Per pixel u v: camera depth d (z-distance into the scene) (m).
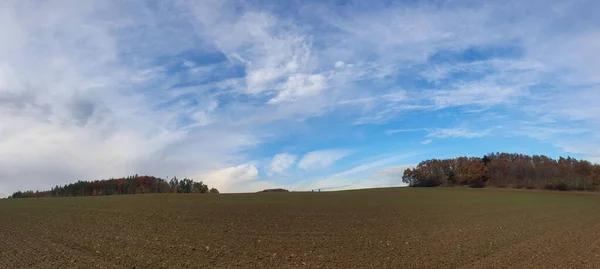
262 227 22.55
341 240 19.20
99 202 36.06
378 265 14.70
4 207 33.19
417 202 41.38
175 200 38.31
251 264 14.63
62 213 28.16
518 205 40.53
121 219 25.06
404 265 14.70
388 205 37.09
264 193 53.91
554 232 22.58
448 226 24.22
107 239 18.75
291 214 28.45
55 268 13.72
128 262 14.59
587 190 82.44
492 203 42.28
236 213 28.39
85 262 14.55
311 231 21.55
